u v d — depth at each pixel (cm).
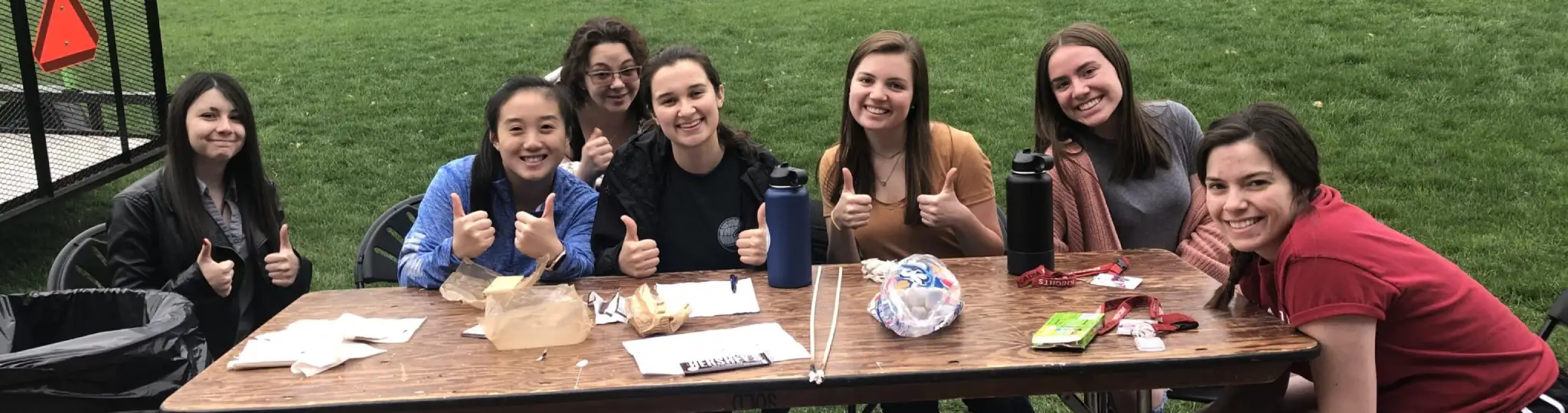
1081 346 175
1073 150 267
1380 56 770
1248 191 189
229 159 281
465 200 249
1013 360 172
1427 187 530
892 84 249
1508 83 700
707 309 208
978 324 193
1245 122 190
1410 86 703
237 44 1066
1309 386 229
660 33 1048
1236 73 761
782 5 1183
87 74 525
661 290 222
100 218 548
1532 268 421
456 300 220
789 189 218
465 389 166
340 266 473
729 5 1217
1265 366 176
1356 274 178
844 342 184
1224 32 883
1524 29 827
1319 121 645
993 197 268
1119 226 270
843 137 267
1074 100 261
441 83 849
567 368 175
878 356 176
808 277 224
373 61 948
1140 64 801
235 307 268
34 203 443
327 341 188
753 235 235
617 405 168
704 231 253
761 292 221
